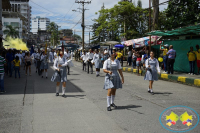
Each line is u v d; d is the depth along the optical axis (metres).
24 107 6.69
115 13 36.88
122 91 9.49
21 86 10.82
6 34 74.75
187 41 15.20
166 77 13.54
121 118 5.55
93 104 7.09
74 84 11.58
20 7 130.38
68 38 114.62
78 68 23.34
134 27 38.34
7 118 5.56
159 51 19.86
